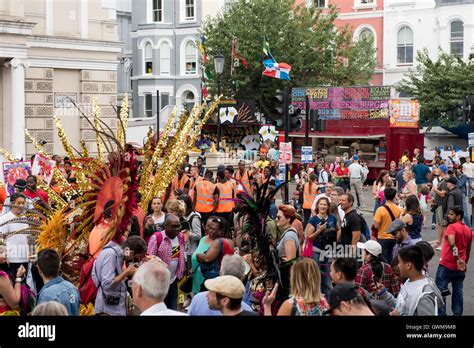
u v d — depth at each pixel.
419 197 23.98
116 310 9.16
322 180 27.56
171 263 10.80
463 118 28.52
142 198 13.23
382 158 41.09
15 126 29.56
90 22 33.78
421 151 41.34
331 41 50.22
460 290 11.88
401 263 7.86
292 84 47.00
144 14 54.09
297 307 6.75
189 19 53.50
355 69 50.00
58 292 7.53
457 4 52.16
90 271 9.44
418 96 49.03
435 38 53.97
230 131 44.53
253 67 45.81
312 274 6.84
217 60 28.95
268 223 11.33
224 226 10.88
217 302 6.39
